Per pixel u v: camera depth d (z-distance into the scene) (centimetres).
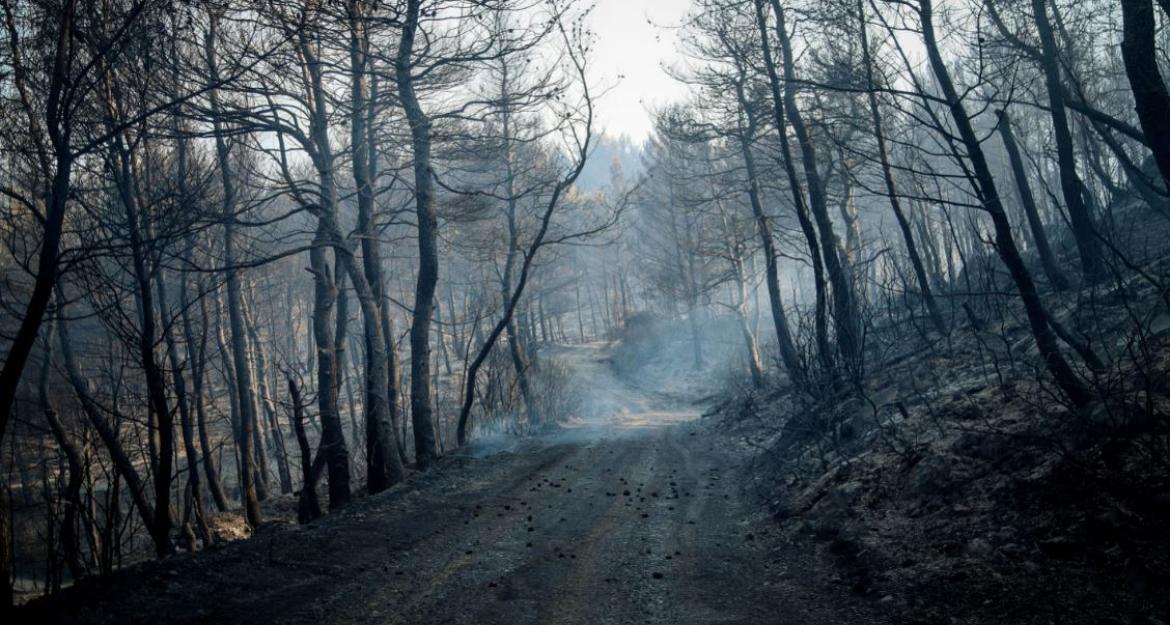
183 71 1032
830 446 1011
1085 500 492
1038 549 477
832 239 1454
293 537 771
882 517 640
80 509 831
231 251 1659
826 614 495
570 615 536
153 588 592
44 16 779
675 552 705
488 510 936
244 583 614
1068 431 579
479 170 1661
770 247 1997
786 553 665
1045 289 1270
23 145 812
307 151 1260
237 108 1196
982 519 546
